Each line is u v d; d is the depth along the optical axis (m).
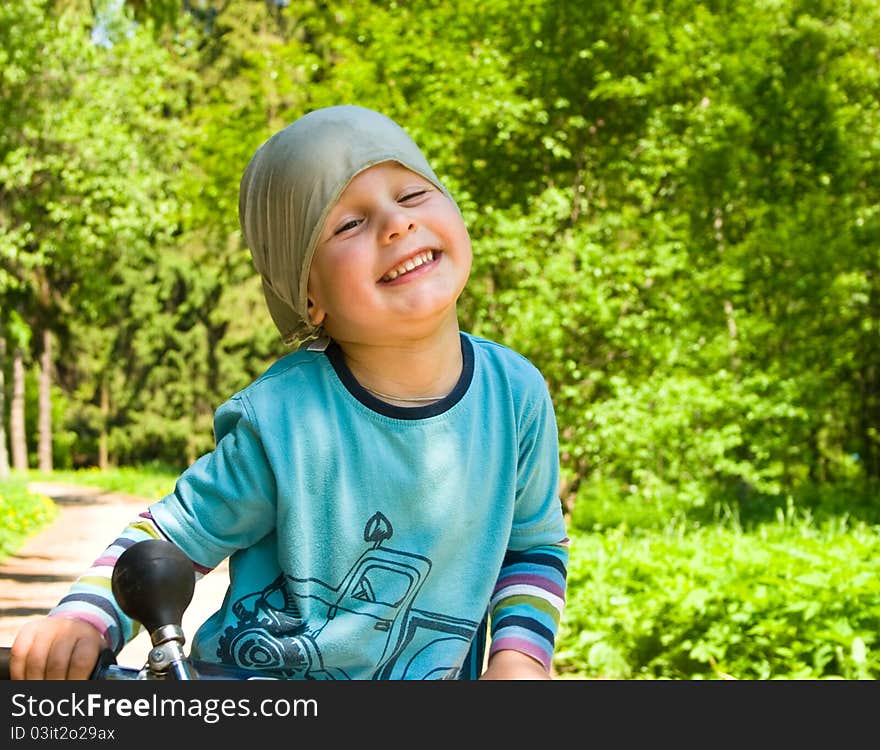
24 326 27.81
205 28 28.61
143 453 37.56
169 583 1.06
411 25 11.45
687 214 12.12
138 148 16.67
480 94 10.61
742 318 11.32
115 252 20.42
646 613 5.55
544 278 10.34
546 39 11.58
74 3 17.28
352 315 1.33
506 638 1.48
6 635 7.12
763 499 13.01
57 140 16.14
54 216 16.33
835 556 5.95
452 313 1.43
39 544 13.20
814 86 12.59
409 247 1.31
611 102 11.89
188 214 16.14
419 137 10.73
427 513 1.39
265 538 1.43
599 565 6.35
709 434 10.49
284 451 1.36
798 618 5.14
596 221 11.52
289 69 13.12
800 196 13.27
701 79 11.99
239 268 32.28
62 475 30.14
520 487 1.51
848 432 16.97
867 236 13.02
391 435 1.38
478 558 1.45
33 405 39.81
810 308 12.58
